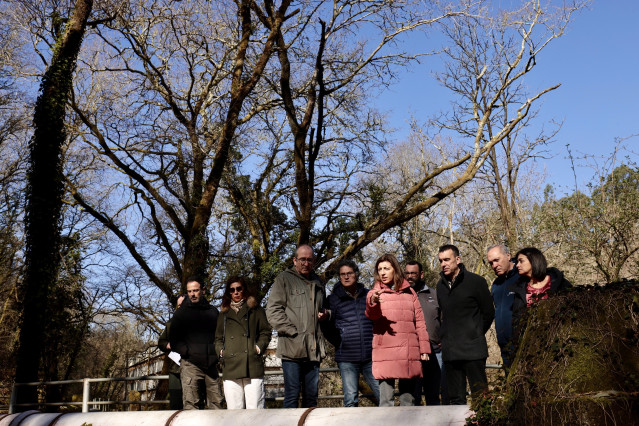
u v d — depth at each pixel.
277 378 21.14
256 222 24.17
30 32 21.58
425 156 31.42
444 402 7.55
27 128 25.41
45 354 24.84
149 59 22.11
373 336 6.70
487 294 6.85
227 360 7.48
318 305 7.21
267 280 22.77
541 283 6.29
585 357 4.18
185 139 21.80
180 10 21.06
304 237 20.75
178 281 24.39
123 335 30.17
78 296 25.83
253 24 22.67
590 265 17.58
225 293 7.68
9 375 25.84
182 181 23.77
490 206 32.16
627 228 16.53
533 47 22.59
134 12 21.06
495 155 29.20
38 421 7.34
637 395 3.96
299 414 5.69
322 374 20.77
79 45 20.95
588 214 17.12
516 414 4.32
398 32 21.39
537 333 4.48
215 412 6.32
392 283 6.81
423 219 30.69
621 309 4.24
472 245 31.59
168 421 6.45
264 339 7.55
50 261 20.22
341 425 5.32
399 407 5.19
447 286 6.97
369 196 22.75
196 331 8.45
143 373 35.12
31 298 19.75
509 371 4.63
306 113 20.77
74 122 23.44
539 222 18.48
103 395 30.47
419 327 6.75
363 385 18.14
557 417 4.06
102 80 23.75
